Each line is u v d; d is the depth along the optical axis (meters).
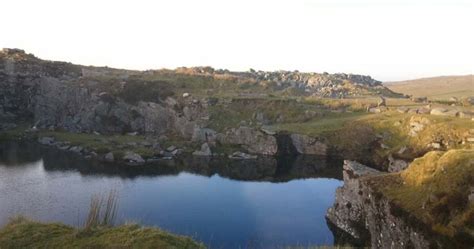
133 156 120.25
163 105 166.75
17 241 23.81
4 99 173.25
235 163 121.31
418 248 31.81
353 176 66.50
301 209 79.81
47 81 174.62
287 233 66.31
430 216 31.70
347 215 66.62
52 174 102.50
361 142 126.12
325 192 92.00
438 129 111.31
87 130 155.50
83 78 181.50
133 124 162.00
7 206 77.44
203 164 119.06
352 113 154.75
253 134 138.88
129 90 170.75
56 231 25.19
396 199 36.78
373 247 39.94
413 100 178.88
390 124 128.50
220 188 94.81
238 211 78.25
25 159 116.75
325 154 130.25
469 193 30.59
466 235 28.17
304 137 134.38
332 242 61.44
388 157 114.00
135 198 84.88
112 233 24.61
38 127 161.25
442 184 33.06
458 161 33.47
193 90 184.62
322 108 164.12
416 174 37.81
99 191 89.00
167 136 155.00
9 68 177.50
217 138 144.25
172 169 112.12
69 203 79.94
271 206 81.62
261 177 105.50
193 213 76.62
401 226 34.53
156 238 23.62
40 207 77.31
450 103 166.88
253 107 162.50
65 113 167.75
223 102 163.88
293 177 105.81
